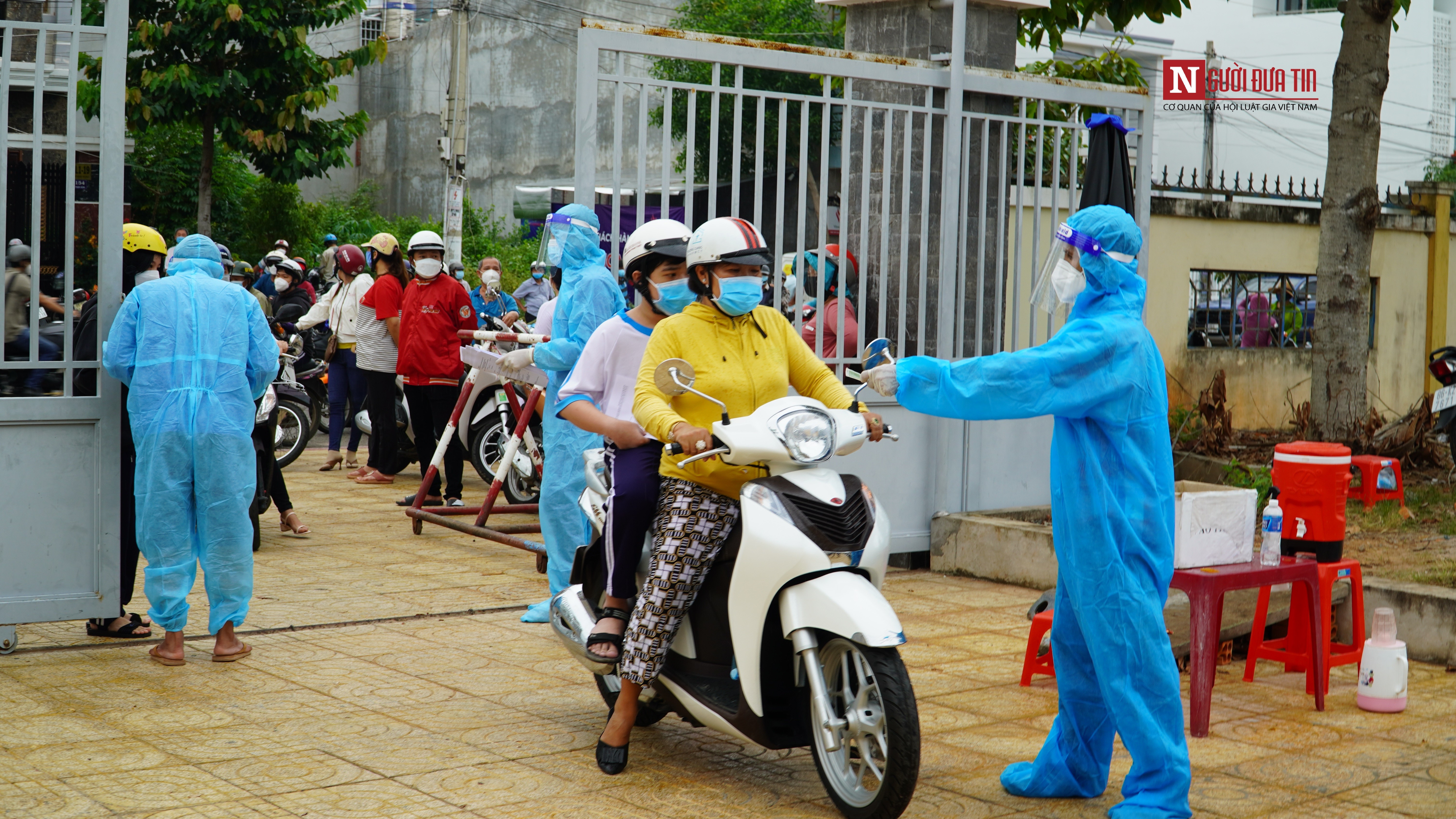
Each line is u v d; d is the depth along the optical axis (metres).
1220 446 10.30
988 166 7.77
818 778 4.05
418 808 3.68
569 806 3.74
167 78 15.51
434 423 9.18
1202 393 10.86
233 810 3.62
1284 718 4.79
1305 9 33.78
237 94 15.95
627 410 4.59
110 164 5.30
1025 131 7.71
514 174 28.66
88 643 5.56
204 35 15.70
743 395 3.90
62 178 5.38
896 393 3.54
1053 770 3.86
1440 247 14.25
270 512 8.98
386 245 9.80
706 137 15.41
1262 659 5.71
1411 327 14.16
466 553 7.78
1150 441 3.71
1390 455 9.64
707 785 3.96
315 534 8.23
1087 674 3.83
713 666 3.94
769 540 3.60
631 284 4.59
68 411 5.24
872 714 3.64
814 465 3.73
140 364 5.09
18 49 5.47
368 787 3.85
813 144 14.70
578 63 6.33
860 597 3.52
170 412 5.06
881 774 3.61
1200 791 3.96
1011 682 5.18
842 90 11.12
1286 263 13.11
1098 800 3.89
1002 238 7.83
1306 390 13.29
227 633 5.29
